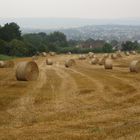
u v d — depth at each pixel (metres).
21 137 14.27
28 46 118.88
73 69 50.78
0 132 15.09
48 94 25.30
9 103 21.61
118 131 15.10
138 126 15.96
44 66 58.41
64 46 180.38
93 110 19.89
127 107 20.86
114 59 79.06
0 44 111.44
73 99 23.31
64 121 17.17
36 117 17.97
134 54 106.44
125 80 34.53
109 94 25.59
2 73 42.91
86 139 13.97
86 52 150.62
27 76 33.69
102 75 40.22
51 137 14.23
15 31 135.38
